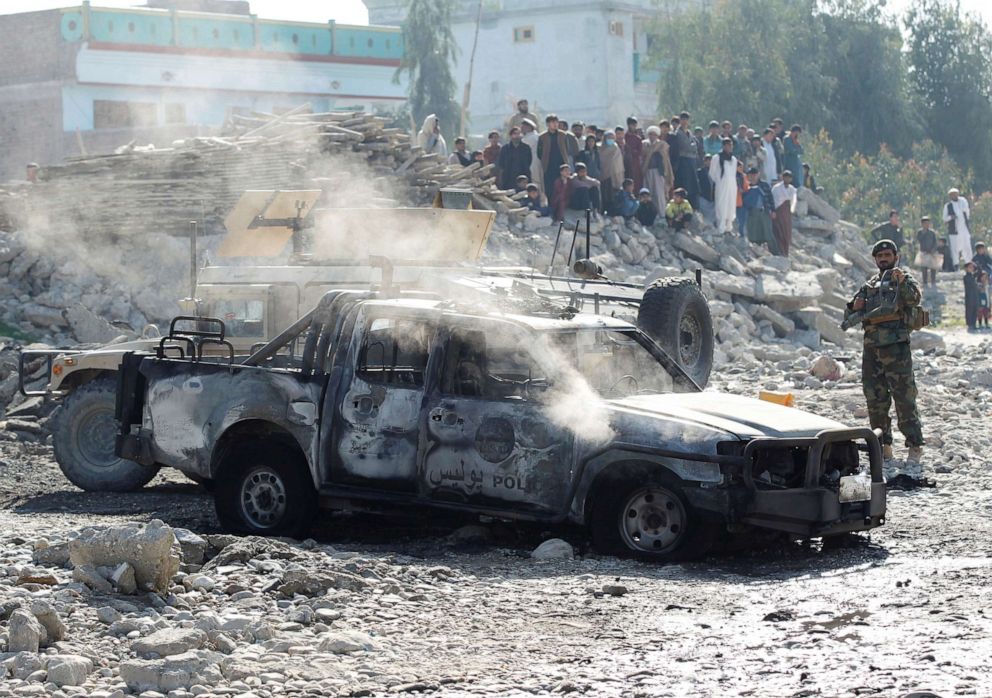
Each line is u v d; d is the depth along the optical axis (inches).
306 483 436.8
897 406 571.2
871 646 295.0
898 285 567.2
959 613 323.0
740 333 1064.2
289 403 437.4
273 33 2161.7
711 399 429.7
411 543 437.1
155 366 463.8
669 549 397.1
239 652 290.7
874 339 571.5
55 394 569.0
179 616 317.1
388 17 2979.8
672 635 309.9
